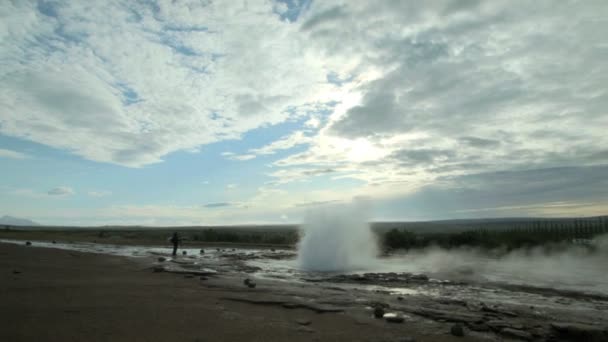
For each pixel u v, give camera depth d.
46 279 11.09
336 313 8.12
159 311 7.43
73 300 8.16
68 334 5.62
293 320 7.29
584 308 9.91
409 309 8.78
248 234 48.69
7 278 10.84
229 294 9.80
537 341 6.79
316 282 13.84
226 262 20.55
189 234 59.19
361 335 6.41
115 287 10.20
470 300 10.71
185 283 11.53
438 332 6.89
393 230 37.00
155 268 14.55
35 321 6.28
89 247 30.05
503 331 7.12
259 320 7.13
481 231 39.81
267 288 11.15
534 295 11.95
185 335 5.88
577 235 37.78
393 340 6.18
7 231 54.41
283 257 25.00
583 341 6.97
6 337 5.35
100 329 5.97
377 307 8.10
